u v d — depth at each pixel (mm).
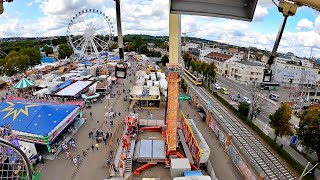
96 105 59562
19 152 6301
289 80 94188
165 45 194375
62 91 62719
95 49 100312
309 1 7551
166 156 35094
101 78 80438
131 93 60281
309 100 70438
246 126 48281
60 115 40250
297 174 32156
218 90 80125
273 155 36844
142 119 49281
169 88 33188
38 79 77375
